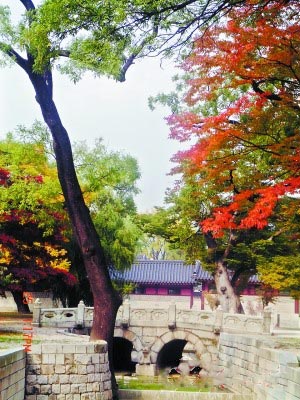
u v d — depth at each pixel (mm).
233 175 14984
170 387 23859
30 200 21734
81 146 21906
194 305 52625
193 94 14836
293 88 12953
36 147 20078
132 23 10328
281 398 14977
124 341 37812
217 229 12828
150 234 39094
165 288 53438
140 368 32438
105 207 36500
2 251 25781
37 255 28391
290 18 12102
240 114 13430
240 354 23109
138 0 9719
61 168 18062
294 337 25375
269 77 12914
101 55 10969
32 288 37594
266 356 19484
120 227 36906
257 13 12039
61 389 16609
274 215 18969
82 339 20531
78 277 36625
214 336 30531
